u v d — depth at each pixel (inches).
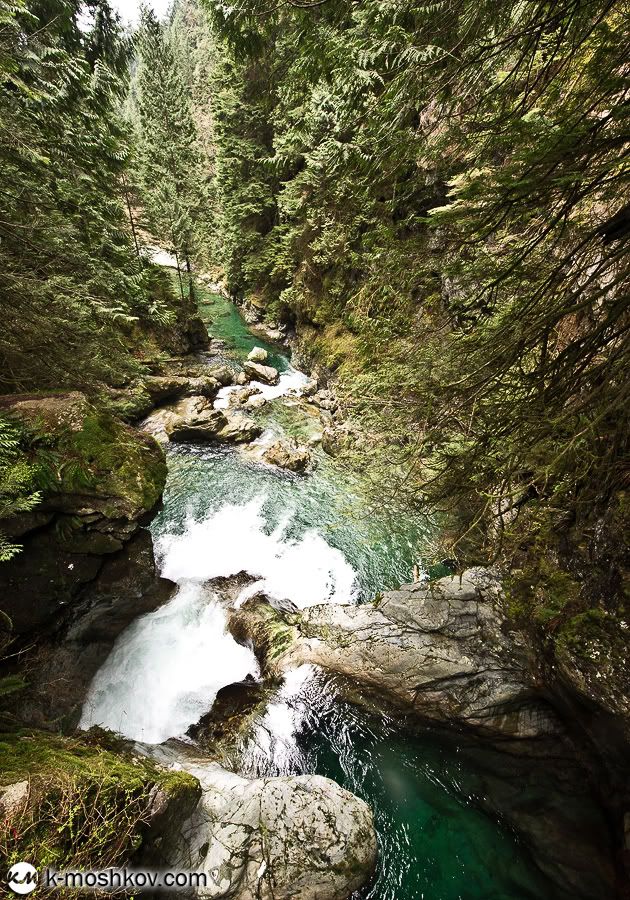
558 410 129.0
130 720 236.5
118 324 570.3
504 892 182.7
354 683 256.2
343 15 145.6
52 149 317.1
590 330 138.1
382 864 189.3
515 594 213.0
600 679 163.6
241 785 188.2
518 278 133.6
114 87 398.0
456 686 235.8
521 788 214.1
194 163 1178.0
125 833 130.7
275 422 600.1
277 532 398.3
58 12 342.6
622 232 110.0
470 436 161.0
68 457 209.8
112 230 457.1
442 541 295.4
